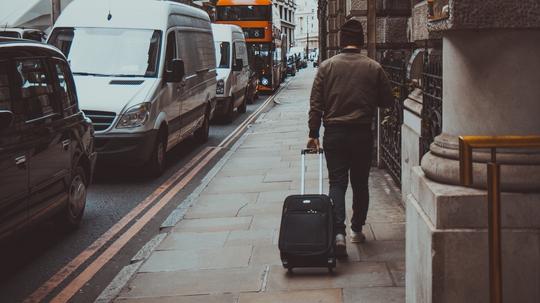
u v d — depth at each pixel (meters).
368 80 5.60
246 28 31.81
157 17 11.84
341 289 4.90
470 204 3.25
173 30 12.23
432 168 3.52
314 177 9.86
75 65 11.16
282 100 28.53
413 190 3.91
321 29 36.16
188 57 13.23
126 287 5.25
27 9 17.81
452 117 3.53
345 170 5.67
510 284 3.25
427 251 3.38
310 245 5.14
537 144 2.75
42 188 6.23
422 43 6.67
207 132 15.55
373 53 10.36
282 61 44.19
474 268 3.25
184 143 15.30
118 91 10.45
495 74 3.31
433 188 3.40
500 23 3.21
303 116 20.53
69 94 7.39
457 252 3.24
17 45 6.32
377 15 10.72
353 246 5.96
